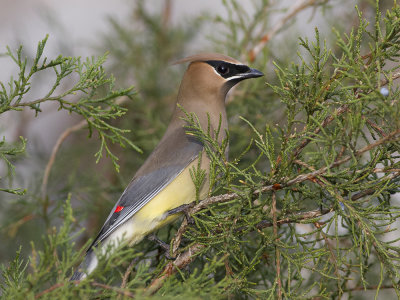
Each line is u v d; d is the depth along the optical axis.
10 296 5.69
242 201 6.57
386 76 6.19
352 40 6.25
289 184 6.34
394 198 9.23
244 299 8.15
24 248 9.95
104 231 8.54
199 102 9.38
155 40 12.16
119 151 11.44
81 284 5.55
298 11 10.54
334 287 8.23
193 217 7.12
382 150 6.05
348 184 6.12
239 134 10.25
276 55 10.81
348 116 5.88
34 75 12.02
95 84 6.80
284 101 6.45
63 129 12.90
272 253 7.68
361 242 6.12
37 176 10.67
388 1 10.70
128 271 7.58
